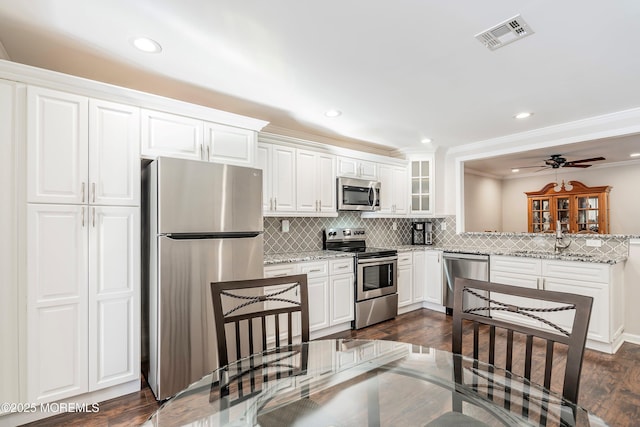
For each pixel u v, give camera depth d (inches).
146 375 93.6
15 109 72.3
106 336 82.0
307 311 67.6
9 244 71.5
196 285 89.1
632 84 97.0
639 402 83.4
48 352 74.8
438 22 67.1
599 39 72.9
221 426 43.5
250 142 109.1
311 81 95.4
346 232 166.6
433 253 173.2
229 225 96.1
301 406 51.2
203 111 97.4
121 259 84.3
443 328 143.6
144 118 88.6
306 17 65.2
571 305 46.9
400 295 164.4
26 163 73.2
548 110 119.8
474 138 160.7
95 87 80.1
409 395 56.6
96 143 81.4
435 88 100.3
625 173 231.8
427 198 182.4
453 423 46.5
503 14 64.6
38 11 63.3
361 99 109.7
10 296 71.5
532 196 271.6
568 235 144.6
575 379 44.7
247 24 67.6
